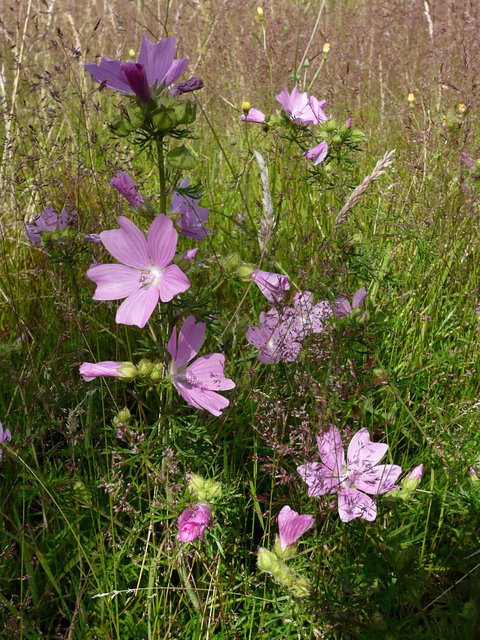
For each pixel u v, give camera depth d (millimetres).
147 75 314
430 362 481
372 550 357
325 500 345
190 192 339
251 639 334
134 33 971
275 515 366
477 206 593
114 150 517
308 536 366
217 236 600
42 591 354
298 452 346
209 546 355
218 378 352
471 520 356
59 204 570
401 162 670
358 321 414
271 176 670
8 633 314
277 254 523
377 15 1096
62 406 414
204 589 334
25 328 462
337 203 580
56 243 445
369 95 904
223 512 351
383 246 571
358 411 386
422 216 592
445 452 406
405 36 1046
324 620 318
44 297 507
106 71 310
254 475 375
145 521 355
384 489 344
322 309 411
